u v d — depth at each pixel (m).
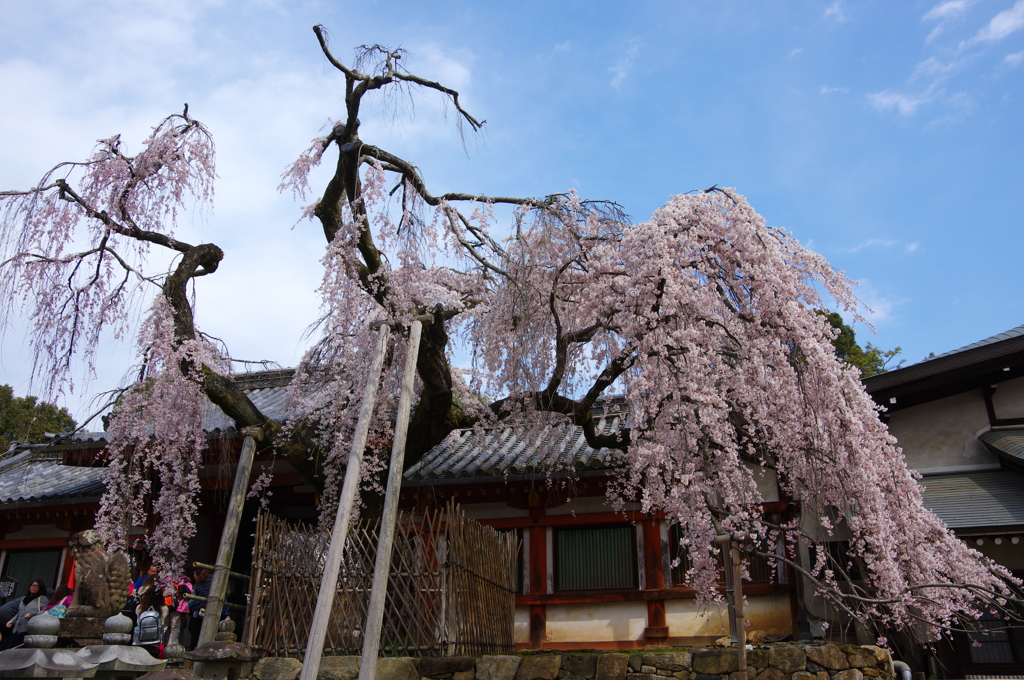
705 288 7.70
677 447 7.68
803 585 9.79
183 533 9.52
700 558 7.87
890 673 6.65
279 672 6.75
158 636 7.51
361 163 8.30
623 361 8.20
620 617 10.41
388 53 7.89
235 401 8.71
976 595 8.23
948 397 11.30
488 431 10.51
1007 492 9.93
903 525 8.36
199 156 8.73
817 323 8.16
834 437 7.96
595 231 8.41
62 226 8.03
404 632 7.02
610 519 10.81
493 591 8.31
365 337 8.45
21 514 13.02
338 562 5.38
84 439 11.73
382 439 9.31
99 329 8.23
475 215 8.85
